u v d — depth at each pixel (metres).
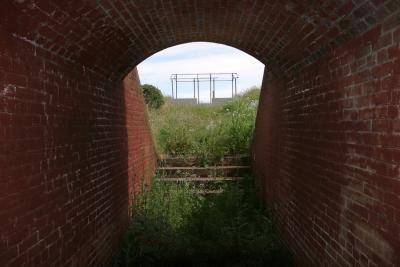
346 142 3.95
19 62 3.32
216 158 11.65
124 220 7.39
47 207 3.83
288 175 6.59
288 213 6.57
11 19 3.10
